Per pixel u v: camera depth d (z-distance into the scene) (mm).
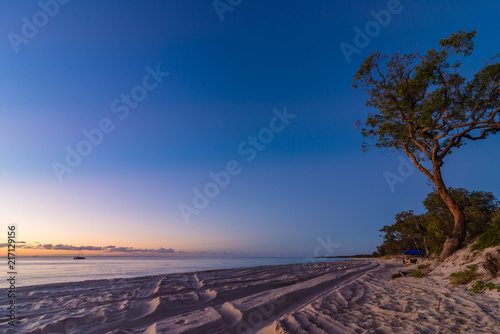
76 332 4922
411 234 35844
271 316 6340
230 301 7680
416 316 5746
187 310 6773
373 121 18266
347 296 8492
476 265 10086
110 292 8617
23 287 9484
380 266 25766
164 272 21203
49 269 26781
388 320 5523
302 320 5574
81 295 8109
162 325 5227
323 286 11000
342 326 5148
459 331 4672
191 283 11102
